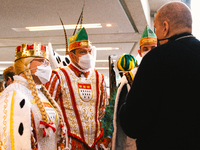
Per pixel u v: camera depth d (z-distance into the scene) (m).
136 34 7.94
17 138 1.14
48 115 1.40
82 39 2.06
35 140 1.29
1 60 11.90
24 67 1.38
